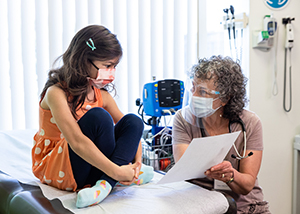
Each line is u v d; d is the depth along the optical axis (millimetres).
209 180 1408
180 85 1873
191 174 1169
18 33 2201
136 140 1179
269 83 2381
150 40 2400
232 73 1311
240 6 2381
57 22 2229
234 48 2371
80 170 1119
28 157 1629
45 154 1275
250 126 1394
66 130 1067
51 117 1238
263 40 2232
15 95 2215
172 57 2469
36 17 2186
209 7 2523
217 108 1328
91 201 975
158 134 1794
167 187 1215
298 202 2479
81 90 1185
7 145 1706
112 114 1508
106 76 1184
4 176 1297
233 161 1397
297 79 2441
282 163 2461
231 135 1095
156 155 1756
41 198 1047
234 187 1306
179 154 1397
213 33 2514
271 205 2463
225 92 1285
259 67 2344
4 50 2191
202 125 1388
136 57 2400
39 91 2225
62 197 1055
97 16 2289
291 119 2457
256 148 1385
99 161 1044
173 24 2434
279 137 2438
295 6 2387
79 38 1170
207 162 1131
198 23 2471
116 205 1013
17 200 1047
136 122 1188
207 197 1084
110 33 1201
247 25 2312
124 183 1125
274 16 2342
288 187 2494
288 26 2320
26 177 1337
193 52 2498
